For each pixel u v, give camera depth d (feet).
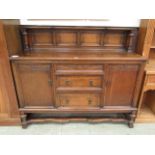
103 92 5.97
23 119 6.35
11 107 6.18
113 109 6.30
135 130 6.48
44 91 5.95
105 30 6.46
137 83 5.85
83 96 6.08
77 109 6.28
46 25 6.30
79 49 6.78
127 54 6.10
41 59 5.32
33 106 6.21
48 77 5.69
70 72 5.60
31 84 5.81
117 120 6.64
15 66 5.46
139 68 5.59
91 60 5.37
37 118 6.75
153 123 6.84
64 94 6.01
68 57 5.45
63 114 7.17
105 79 5.74
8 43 5.25
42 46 6.72
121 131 6.42
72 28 6.38
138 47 6.29
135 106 6.31
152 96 7.20
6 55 5.27
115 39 6.68
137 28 6.31
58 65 5.50
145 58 5.37
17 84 5.78
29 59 5.30
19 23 6.16
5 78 5.63
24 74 5.64
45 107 6.23
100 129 6.53
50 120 6.59
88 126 6.69
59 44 6.73
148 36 5.67
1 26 4.88
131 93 6.07
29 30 6.44
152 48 6.81
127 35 6.54
